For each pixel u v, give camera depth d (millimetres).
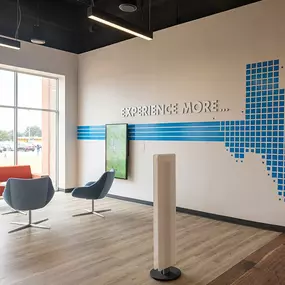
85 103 8219
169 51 6336
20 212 5988
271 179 4957
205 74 5773
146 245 4191
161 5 5441
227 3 5285
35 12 5871
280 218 4863
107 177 5719
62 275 3260
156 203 3189
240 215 5312
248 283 3105
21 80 7703
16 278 3182
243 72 5273
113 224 5207
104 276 3244
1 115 7371
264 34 5023
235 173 5383
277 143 4883
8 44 5738
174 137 6262
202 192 5828
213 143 5668
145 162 6816
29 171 7340
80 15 6191
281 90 4840
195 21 5922
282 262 3623
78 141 8453
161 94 6484
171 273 3271
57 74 7922
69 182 8312
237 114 5352
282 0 4820
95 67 7941
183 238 4504
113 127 7406
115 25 4582
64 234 4645
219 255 3842
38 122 8086
